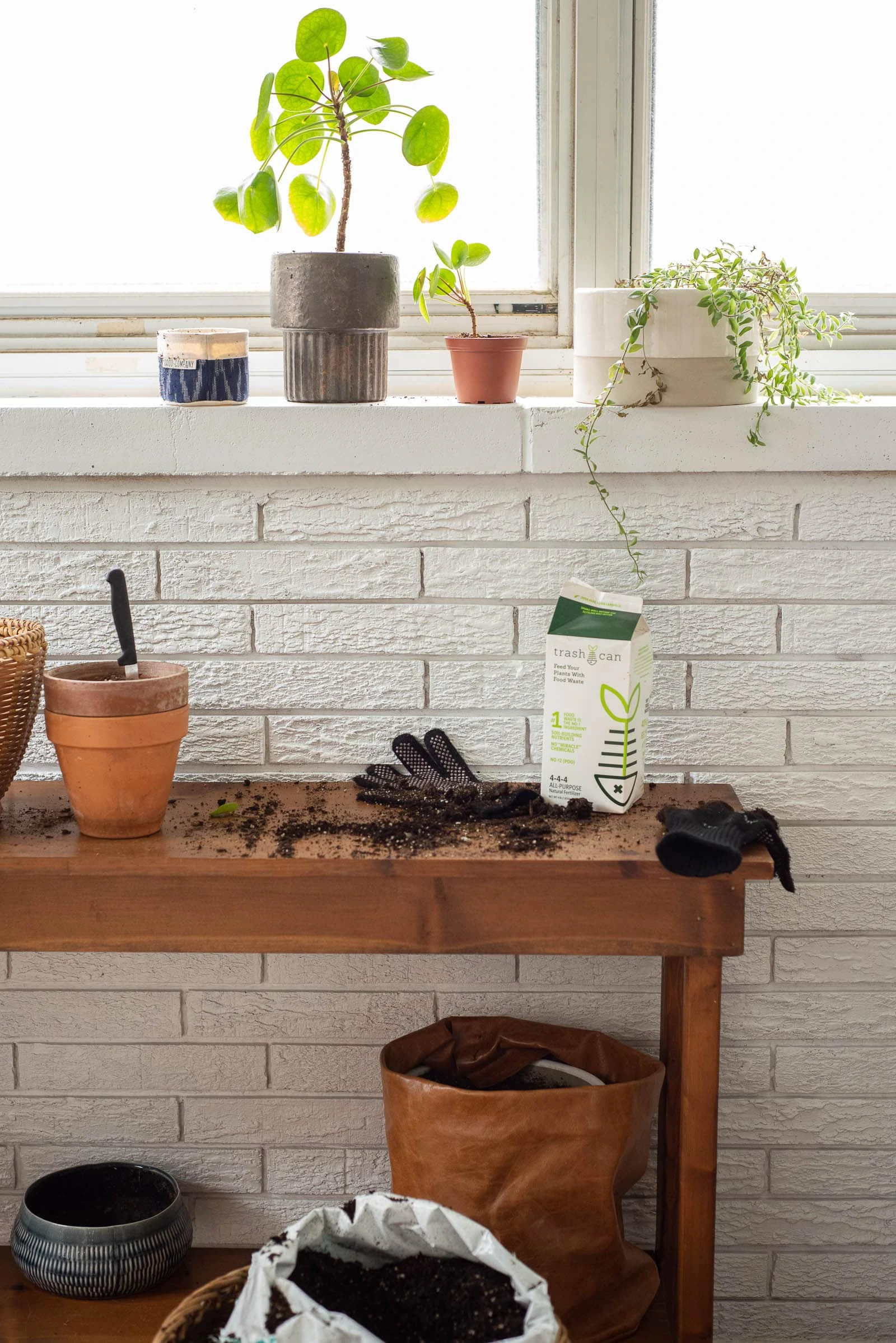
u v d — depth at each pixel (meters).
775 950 1.62
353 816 1.45
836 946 1.62
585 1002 1.64
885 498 1.51
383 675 1.57
